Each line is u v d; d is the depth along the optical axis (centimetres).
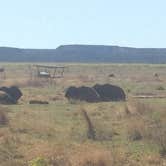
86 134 4753
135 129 4747
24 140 4444
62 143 4269
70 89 8600
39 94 9819
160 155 3872
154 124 4888
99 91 8669
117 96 8675
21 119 5769
